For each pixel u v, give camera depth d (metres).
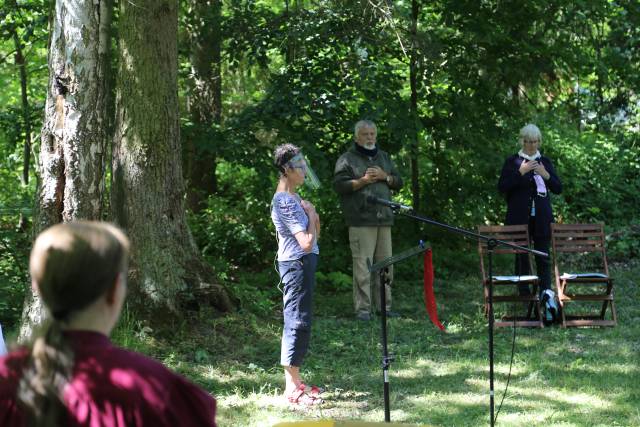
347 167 8.48
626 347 7.28
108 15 6.53
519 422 5.31
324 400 5.84
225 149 9.44
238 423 5.32
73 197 6.33
